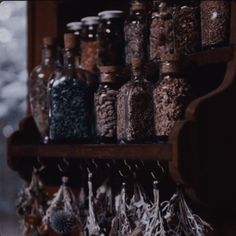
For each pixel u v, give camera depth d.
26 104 1.68
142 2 1.13
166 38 1.06
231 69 0.89
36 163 1.30
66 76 1.14
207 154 0.86
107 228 1.11
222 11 0.97
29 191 1.28
